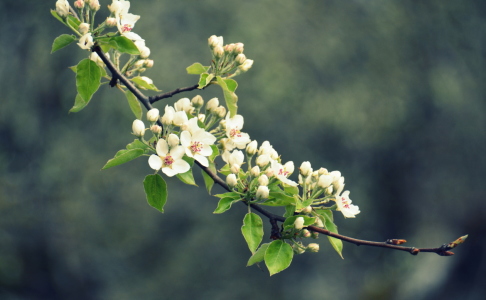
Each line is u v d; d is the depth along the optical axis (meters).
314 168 6.23
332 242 1.82
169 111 1.80
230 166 1.84
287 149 6.14
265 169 1.83
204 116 1.86
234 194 1.81
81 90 1.82
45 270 5.79
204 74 1.84
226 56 1.85
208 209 6.20
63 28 5.73
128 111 5.70
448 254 1.76
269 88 5.97
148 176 1.79
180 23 5.98
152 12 5.93
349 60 6.34
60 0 1.81
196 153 1.80
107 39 1.82
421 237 6.76
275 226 1.80
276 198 1.81
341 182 1.84
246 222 1.80
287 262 1.78
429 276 6.40
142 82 1.86
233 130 1.86
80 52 5.71
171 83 5.79
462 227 6.51
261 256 1.83
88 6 1.82
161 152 1.79
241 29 6.03
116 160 1.79
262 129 6.06
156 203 1.79
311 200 1.82
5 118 5.71
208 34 6.00
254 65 6.01
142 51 1.87
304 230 1.79
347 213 1.83
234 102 1.86
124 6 1.84
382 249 6.80
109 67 1.83
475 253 6.22
